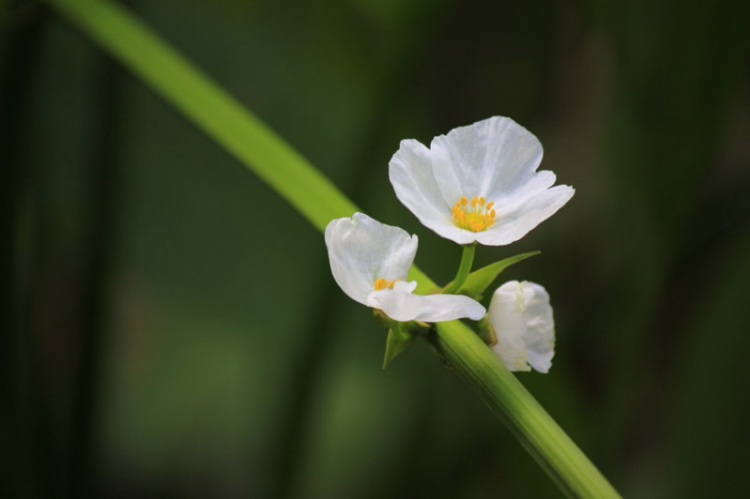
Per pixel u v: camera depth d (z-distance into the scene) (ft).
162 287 2.61
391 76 2.01
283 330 2.58
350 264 1.53
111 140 2.02
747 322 2.14
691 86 1.96
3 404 1.94
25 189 1.97
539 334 1.55
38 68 1.95
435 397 2.41
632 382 2.11
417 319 1.50
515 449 2.05
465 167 1.57
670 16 1.94
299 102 2.67
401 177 1.54
